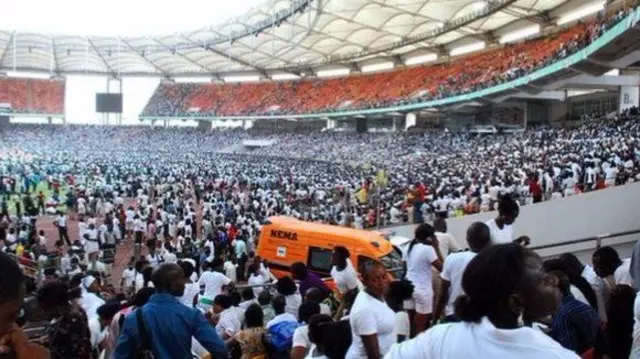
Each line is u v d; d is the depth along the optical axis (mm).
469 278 2342
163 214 28094
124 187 42094
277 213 28516
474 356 2230
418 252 7527
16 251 19047
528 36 53812
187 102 100438
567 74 38344
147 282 10586
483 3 48156
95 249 22047
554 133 42906
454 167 38969
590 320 4426
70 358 5059
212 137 92688
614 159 23797
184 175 48469
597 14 39281
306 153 71438
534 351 2199
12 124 97688
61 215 27422
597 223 12742
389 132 70375
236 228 23781
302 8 55656
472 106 58469
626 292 5121
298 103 85250
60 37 82062
